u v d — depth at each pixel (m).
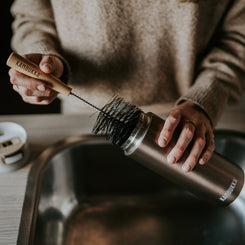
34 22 0.65
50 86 0.40
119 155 0.70
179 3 0.54
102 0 0.53
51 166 0.63
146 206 0.72
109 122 0.41
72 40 0.61
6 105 1.60
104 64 0.63
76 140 0.67
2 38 1.68
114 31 0.58
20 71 0.37
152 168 0.44
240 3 0.61
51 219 0.63
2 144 0.59
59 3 0.56
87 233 0.65
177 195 0.75
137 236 0.65
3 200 0.53
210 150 0.43
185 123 0.43
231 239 0.66
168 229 0.67
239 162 0.70
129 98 0.70
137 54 0.62
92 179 0.73
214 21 0.62
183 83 0.69
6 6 1.59
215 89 0.55
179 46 0.61
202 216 0.70
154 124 0.41
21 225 0.47
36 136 0.70
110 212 0.70
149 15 0.56
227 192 0.45
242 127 0.74
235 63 0.63
